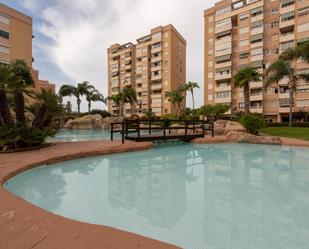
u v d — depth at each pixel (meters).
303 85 31.14
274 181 4.99
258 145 11.01
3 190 3.38
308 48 18.67
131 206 3.53
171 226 2.83
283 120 33.97
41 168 5.73
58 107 10.11
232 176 5.46
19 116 8.84
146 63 51.62
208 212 3.29
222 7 38.91
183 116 37.31
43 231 2.09
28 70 11.29
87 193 4.14
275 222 2.93
